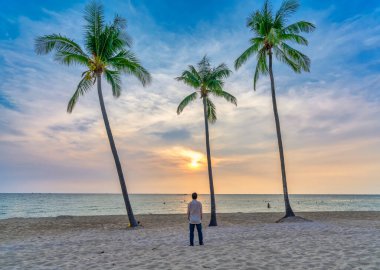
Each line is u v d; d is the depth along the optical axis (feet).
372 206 233.14
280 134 69.00
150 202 356.18
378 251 27.17
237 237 41.16
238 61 73.41
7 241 44.86
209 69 71.20
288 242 34.42
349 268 21.84
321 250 28.68
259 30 70.28
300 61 69.36
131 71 68.03
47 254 32.37
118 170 64.23
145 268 24.38
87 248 35.96
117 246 36.99
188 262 25.91
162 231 53.93
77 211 185.47
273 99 70.44
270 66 71.05
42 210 195.31
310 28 66.74
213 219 64.03
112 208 220.84
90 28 64.08
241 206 246.06
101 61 65.05
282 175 68.13
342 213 96.73
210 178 66.64
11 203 297.53
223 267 23.61
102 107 65.16
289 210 66.74
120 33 65.87
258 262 24.82
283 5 69.05
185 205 280.92
